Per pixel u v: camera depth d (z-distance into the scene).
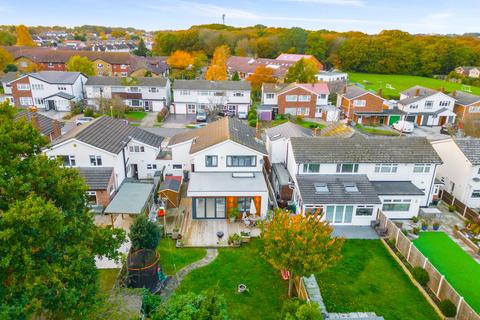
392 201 34.56
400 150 36.31
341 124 45.66
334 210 33.12
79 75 75.81
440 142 41.09
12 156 16.73
